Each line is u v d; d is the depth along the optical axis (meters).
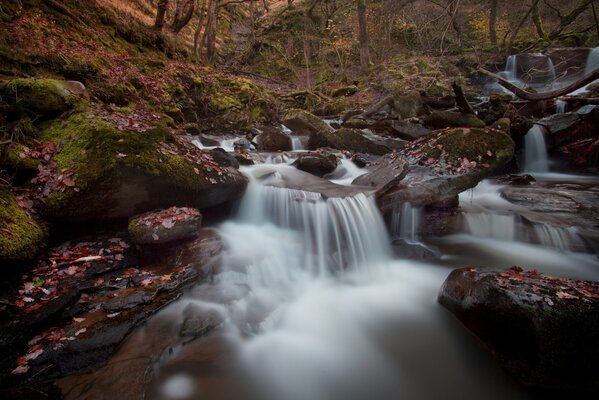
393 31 24.48
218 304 3.59
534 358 2.82
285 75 23.72
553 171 10.06
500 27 23.70
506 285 3.25
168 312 3.35
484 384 3.08
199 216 4.59
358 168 8.22
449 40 23.83
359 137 9.72
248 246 4.87
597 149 9.24
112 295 3.39
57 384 2.49
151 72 11.16
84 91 6.16
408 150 7.04
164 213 4.51
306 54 22.69
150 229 4.10
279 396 2.89
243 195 5.82
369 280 4.80
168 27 17.72
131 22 13.60
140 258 4.12
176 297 3.51
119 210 4.40
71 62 7.87
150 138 4.94
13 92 4.78
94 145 4.42
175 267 3.94
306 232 5.47
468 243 5.88
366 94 16.98
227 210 5.74
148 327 3.12
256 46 24.44
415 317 4.00
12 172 4.04
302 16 27.19
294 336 3.61
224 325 3.37
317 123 10.14
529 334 2.86
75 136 4.64
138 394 2.49
